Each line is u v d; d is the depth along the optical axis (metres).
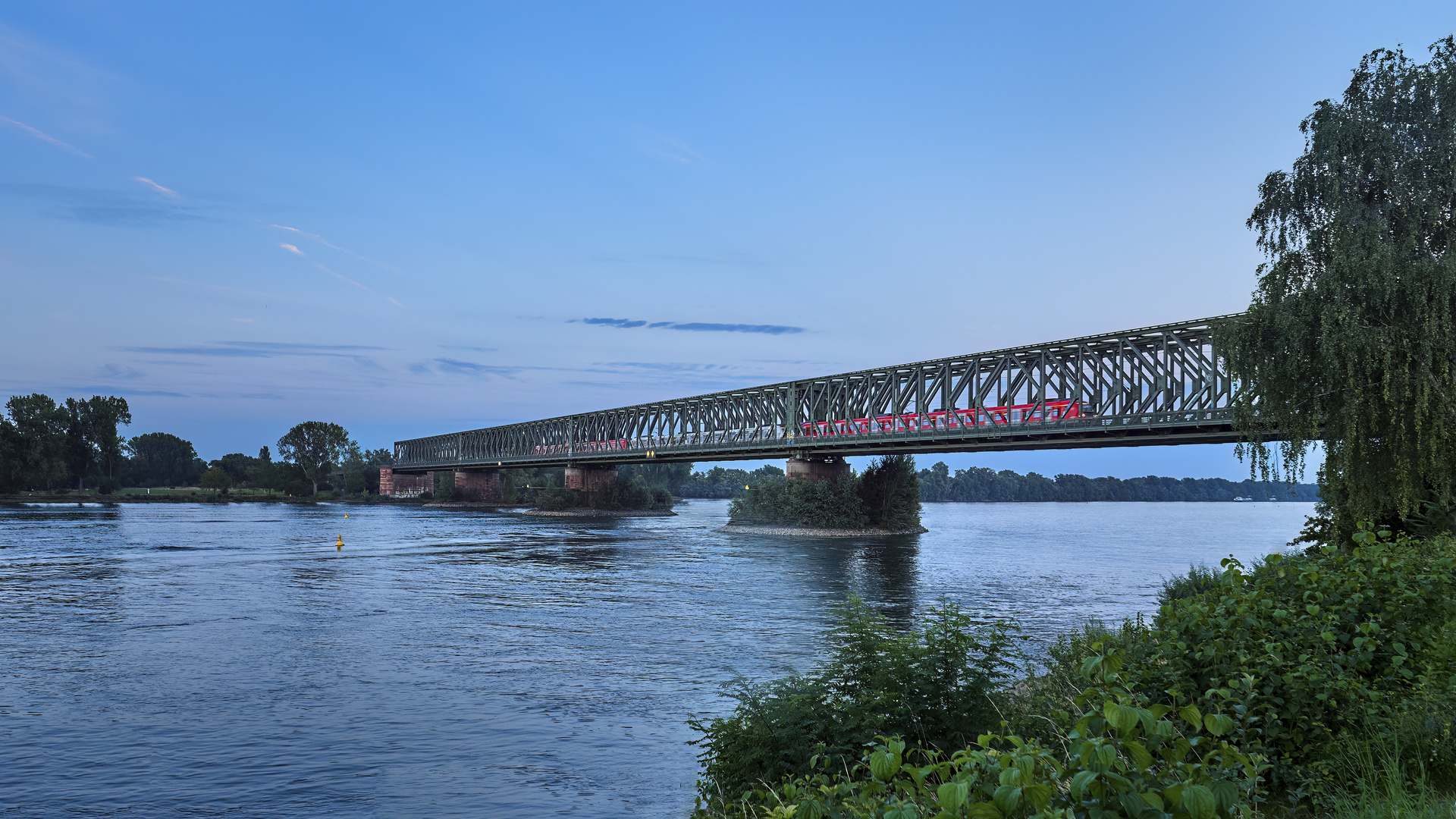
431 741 19.75
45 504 165.38
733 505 107.31
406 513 150.88
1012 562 64.50
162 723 21.16
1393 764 7.50
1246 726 8.95
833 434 92.31
